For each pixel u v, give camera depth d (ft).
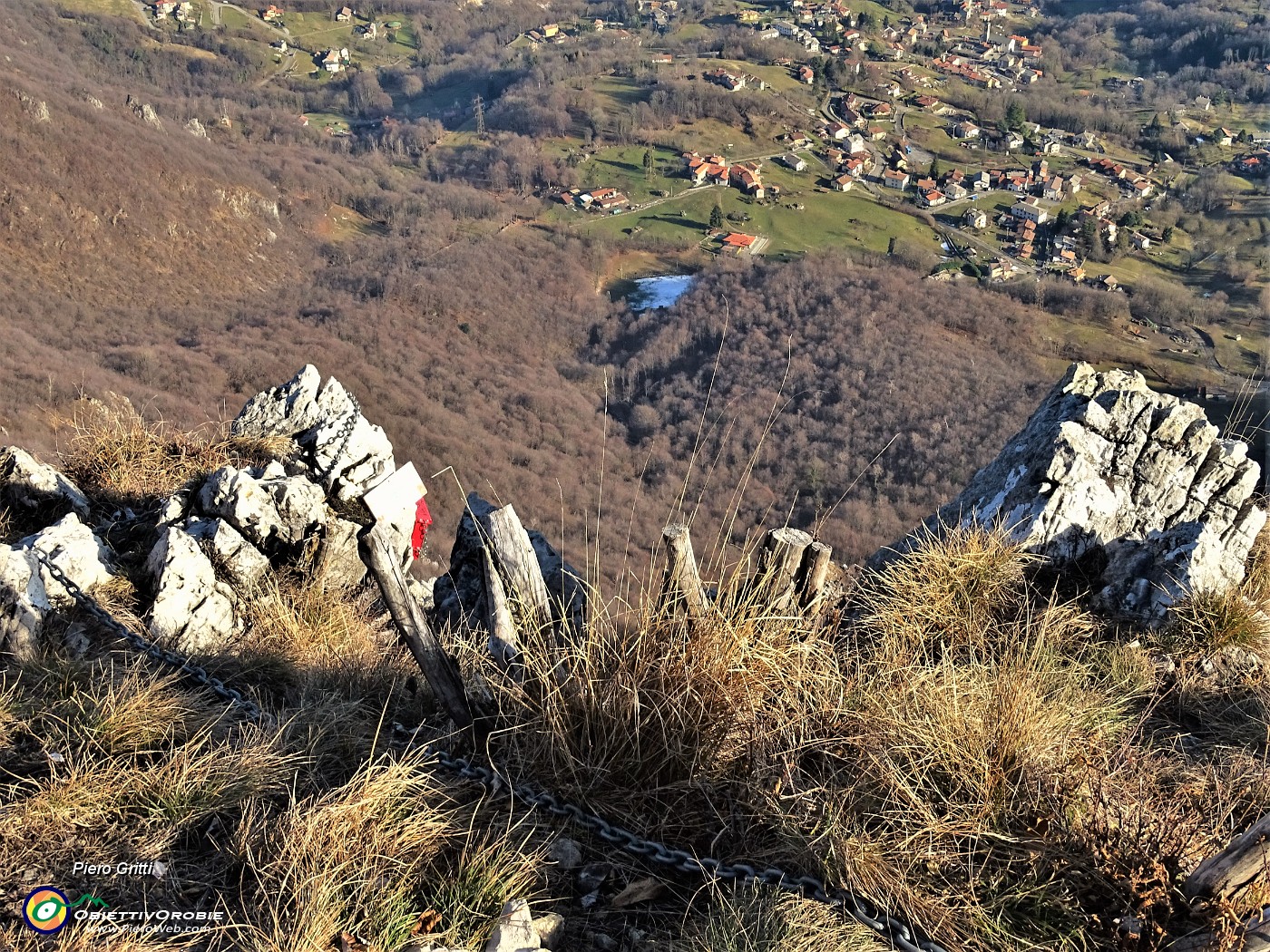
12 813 9.00
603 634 10.55
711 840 9.14
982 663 11.79
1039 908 7.96
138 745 10.27
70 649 13.21
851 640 13.09
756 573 11.66
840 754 9.39
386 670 14.17
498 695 10.59
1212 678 13.76
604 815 9.45
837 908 7.88
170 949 7.59
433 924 7.86
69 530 15.75
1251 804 9.73
